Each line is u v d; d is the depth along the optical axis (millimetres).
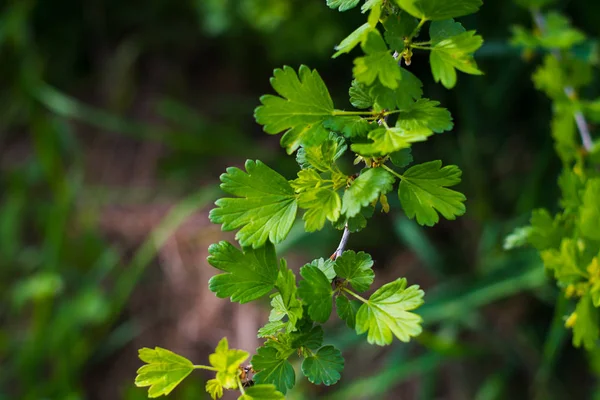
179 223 1663
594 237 734
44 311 1475
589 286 731
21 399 1445
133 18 1852
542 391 1376
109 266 1595
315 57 1557
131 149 1808
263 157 1709
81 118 1837
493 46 1225
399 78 600
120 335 1556
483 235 1494
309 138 614
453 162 1572
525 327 1467
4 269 1631
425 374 1426
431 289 1511
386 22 614
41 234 1716
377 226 1597
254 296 624
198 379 1490
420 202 621
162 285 1612
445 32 615
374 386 1326
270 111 613
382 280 1552
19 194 1698
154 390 601
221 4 1485
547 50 1028
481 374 1459
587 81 892
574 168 832
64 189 1620
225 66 1850
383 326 605
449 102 1573
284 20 1430
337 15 1430
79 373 1512
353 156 1555
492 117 1560
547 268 769
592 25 1422
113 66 1859
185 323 1561
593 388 1396
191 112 1798
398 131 601
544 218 774
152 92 1859
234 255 624
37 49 1864
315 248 1506
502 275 1368
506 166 1582
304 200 613
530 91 1550
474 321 1420
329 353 614
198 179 1733
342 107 1582
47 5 1830
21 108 1839
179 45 1872
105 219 1706
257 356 610
